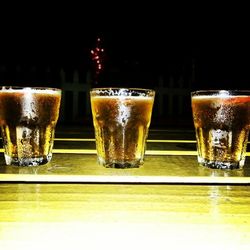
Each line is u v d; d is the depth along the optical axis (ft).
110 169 1.17
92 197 0.86
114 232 0.64
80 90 8.39
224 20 9.98
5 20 9.35
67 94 8.30
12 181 1.00
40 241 0.60
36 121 1.21
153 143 1.97
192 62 10.15
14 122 1.20
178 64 10.20
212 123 1.21
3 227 0.66
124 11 9.82
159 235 0.63
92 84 8.53
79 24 9.70
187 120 7.45
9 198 0.83
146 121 1.26
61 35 9.65
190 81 9.77
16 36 9.43
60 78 8.27
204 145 1.24
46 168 1.17
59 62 9.68
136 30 9.95
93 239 0.61
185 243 0.60
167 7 9.86
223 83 10.13
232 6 9.84
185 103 9.11
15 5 9.36
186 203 0.82
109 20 9.81
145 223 0.69
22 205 0.78
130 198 0.85
